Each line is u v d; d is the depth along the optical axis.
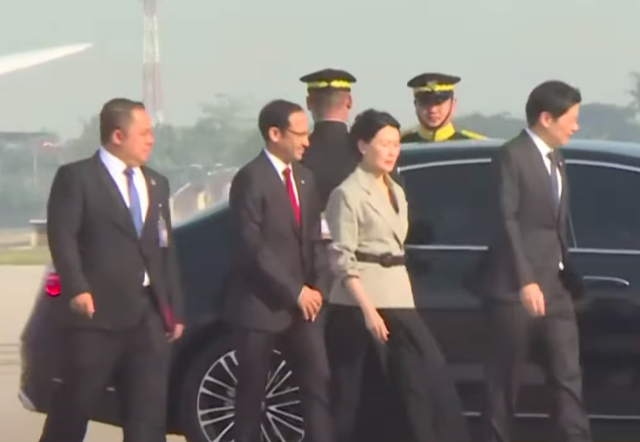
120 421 28.20
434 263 27.77
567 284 26.70
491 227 27.84
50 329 28.31
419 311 27.61
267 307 26.11
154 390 25.20
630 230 27.75
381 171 26.28
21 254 138.62
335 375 26.50
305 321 26.19
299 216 26.28
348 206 26.09
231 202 26.30
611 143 29.12
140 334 25.11
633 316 27.38
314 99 28.42
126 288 24.88
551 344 26.41
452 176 28.28
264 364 26.38
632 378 27.45
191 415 28.31
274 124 26.08
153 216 25.17
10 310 68.50
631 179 27.95
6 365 47.81
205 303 28.17
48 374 28.25
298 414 27.95
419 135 33.94
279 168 26.27
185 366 28.47
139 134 24.89
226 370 28.17
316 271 26.47
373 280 26.19
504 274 26.34
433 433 26.20
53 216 24.80
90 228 24.83
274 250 26.05
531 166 26.27
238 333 26.30
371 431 27.33
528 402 27.38
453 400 26.28
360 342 26.38
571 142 28.98
